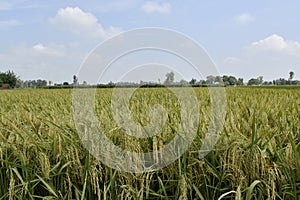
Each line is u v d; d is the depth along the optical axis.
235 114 4.72
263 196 2.96
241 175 2.98
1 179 3.35
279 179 2.95
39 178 3.11
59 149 3.43
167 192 3.38
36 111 6.67
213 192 3.23
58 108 6.82
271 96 10.63
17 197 3.04
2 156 3.55
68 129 4.13
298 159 2.84
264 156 3.00
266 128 3.88
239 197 2.52
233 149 3.08
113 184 3.11
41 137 3.89
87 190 3.26
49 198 3.05
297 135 3.93
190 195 3.19
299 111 5.48
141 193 2.92
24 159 3.35
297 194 3.01
